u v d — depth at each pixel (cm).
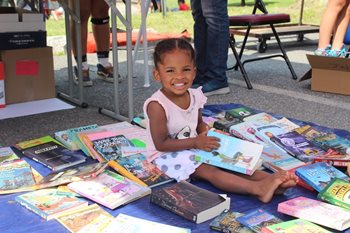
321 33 362
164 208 154
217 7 311
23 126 268
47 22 694
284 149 200
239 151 173
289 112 294
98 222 144
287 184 159
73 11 312
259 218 143
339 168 186
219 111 261
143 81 378
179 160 176
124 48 516
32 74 312
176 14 818
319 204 151
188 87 173
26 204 155
